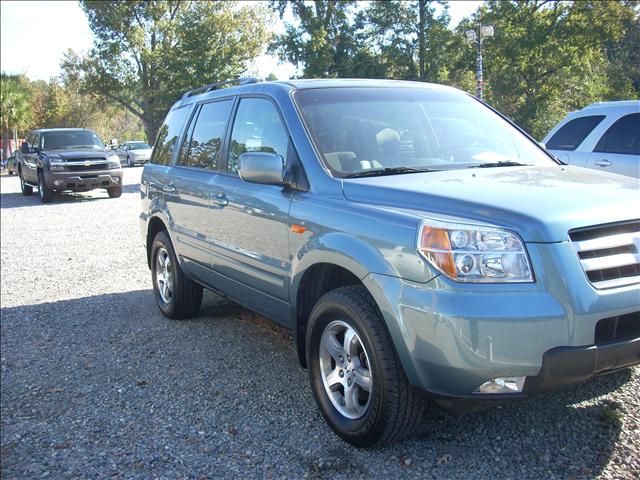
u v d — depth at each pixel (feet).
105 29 178.29
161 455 11.62
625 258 9.59
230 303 21.27
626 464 10.00
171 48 172.14
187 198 17.31
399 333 9.78
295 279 12.30
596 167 24.56
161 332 18.71
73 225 42.83
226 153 15.84
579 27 113.60
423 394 9.84
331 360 11.80
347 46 153.07
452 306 9.14
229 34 174.60
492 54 126.93
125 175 99.45
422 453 10.81
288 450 11.39
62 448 12.25
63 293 24.38
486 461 10.43
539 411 11.96
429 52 144.56
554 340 9.01
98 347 17.85
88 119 227.61
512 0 123.03
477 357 9.05
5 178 110.63
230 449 11.61
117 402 14.10
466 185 10.93
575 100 122.52
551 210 9.52
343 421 11.30
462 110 14.94
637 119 23.95
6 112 178.19
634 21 111.65
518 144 14.53
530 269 9.16
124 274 27.09
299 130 13.02
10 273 28.58
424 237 9.59
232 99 16.25
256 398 13.69
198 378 15.05
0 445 12.57
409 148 13.17
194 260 17.38
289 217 12.45
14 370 16.60
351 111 13.64
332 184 11.91
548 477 9.86
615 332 9.42
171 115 20.71
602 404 11.99
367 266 10.27
